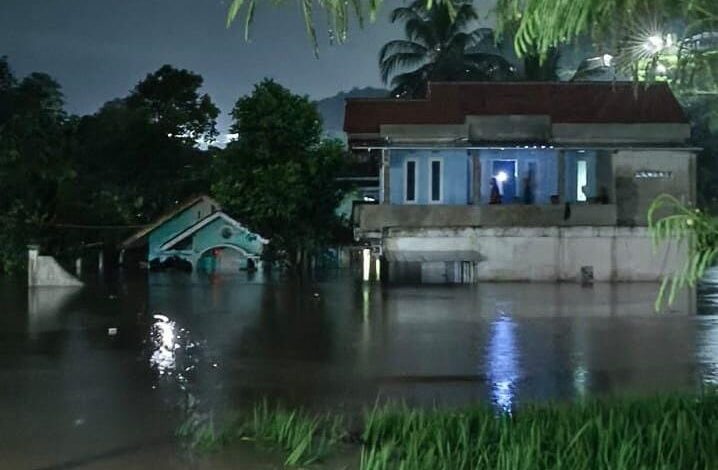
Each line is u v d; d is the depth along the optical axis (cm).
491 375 1463
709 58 547
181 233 4053
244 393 1314
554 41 516
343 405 1223
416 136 3334
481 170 3447
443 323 2139
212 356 1664
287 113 3950
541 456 799
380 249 3356
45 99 4828
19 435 1042
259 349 1752
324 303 2606
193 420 1117
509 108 3500
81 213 3978
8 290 3077
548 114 3450
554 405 1078
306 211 4006
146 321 2200
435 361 1599
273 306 2536
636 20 528
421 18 4425
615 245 3219
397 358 1634
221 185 3953
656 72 580
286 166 3875
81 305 2578
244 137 3978
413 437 871
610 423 870
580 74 4122
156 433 1046
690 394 1145
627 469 763
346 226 4078
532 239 3219
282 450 946
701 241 489
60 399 1262
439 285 3156
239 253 4075
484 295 2784
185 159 5134
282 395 1299
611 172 3309
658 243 504
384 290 2983
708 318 2223
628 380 1410
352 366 1552
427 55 4491
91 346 1791
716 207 577
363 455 864
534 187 3456
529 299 2667
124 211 4322
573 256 3222
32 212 3728
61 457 941
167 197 4797
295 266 4044
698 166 4347
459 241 3222
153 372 1491
